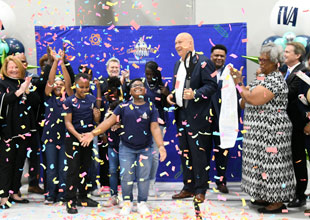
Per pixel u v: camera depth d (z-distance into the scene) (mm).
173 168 5281
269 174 4031
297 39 4902
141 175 4191
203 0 5875
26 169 5688
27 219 4066
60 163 4652
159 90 4816
